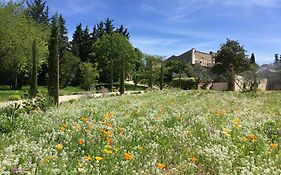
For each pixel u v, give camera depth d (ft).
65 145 25.84
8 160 19.79
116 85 294.87
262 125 40.14
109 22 392.06
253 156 25.93
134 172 21.26
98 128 31.65
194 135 33.06
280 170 22.17
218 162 23.62
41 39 216.13
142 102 73.20
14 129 30.58
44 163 19.80
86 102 75.46
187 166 22.93
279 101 86.58
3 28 181.88
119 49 315.78
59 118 38.60
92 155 23.81
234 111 57.16
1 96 145.59
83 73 260.83
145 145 27.86
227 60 261.65
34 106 51.11
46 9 315.37
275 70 223.51
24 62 200.23
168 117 44.19
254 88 143.95
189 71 305.53
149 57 310.86
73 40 367.86
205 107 63.77
